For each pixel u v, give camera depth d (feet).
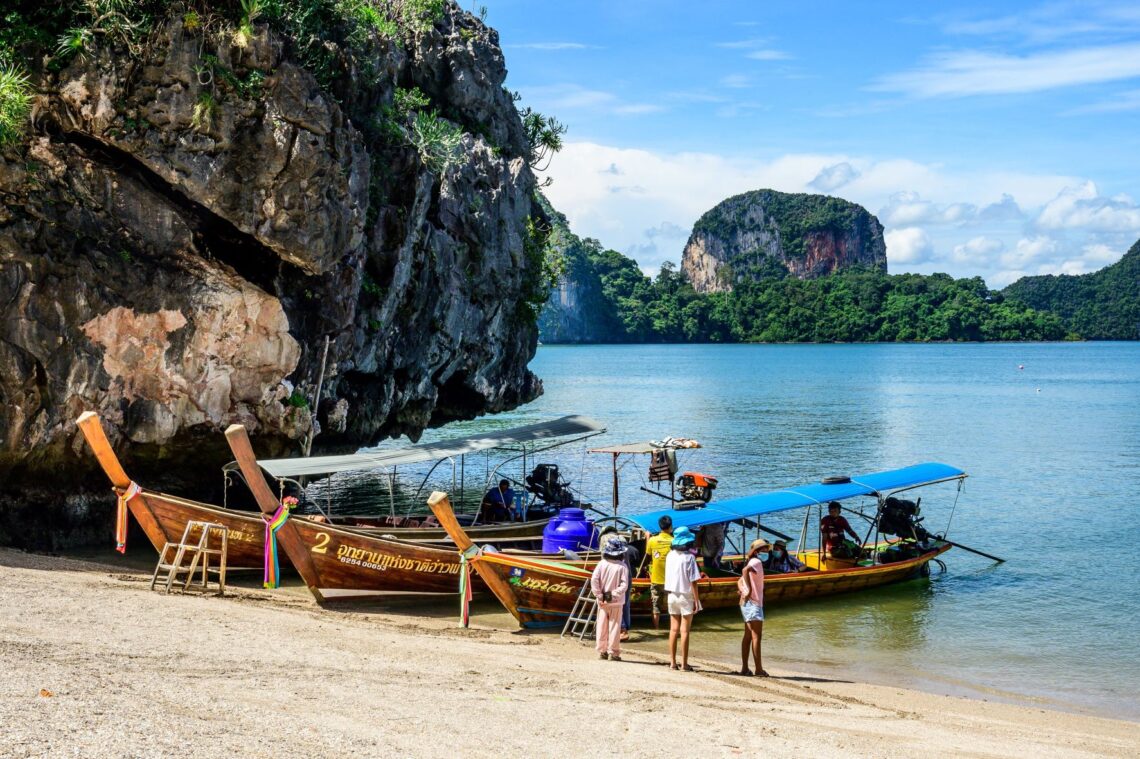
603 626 47.37
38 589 47.01
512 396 126.72
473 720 31.73
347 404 85.30
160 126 63.98
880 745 34.50
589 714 34.47
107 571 57.06
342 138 69.51
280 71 65.92
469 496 104.17
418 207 86.22
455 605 59.06
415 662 40.78
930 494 109.81
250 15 64.75
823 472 122.83
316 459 62.54
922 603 64.80
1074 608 63.77
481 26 114.42
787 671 48.98
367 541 54.24
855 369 410.72
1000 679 49.70
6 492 64.18
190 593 52.95
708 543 62.49
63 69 62.44
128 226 65.98
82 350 64.95
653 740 31.78
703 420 190.19
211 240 69.46
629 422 184.85
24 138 62.49
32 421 63.67
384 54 84.07
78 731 24.82
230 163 65.72
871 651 54.03
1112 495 109.60
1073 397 261.24
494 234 103.04
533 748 29.22
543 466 79.25
